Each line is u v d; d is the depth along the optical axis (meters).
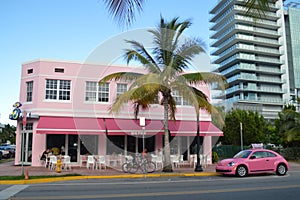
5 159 30.11
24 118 15.66
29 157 21.08
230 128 40.03
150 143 22.55
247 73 85.06
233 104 71.50
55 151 20.70
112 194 9.95
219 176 16.53
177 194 9.95
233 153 32.78
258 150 16.91
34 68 21.70
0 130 65.94
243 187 11.78
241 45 82.81
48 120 20.11
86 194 9.97
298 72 89.94
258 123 41.00
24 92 21.94
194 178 15.48
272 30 85.62
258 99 85.50
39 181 13.86
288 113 30.12
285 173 17.05
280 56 88.81
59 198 9.14
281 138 32.81
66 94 21.61
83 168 19.72
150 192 10.41
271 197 9.41
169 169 17.66
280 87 88.75
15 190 11.03
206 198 9.19
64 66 21.86
